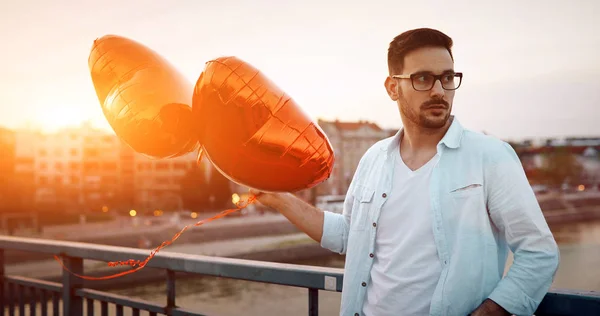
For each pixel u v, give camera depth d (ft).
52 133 242.78
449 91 4.19
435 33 4.19
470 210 4.05
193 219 191.93
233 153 4.10
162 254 6.64
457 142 4.22
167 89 4.59
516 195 3.92
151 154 4.75
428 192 4.27
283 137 3.98
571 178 356.79
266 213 201.57
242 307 84.64
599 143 370.12
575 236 183.21
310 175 4.14
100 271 85.56
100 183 243.81
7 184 181.37
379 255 4.54
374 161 4.76
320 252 136.36
